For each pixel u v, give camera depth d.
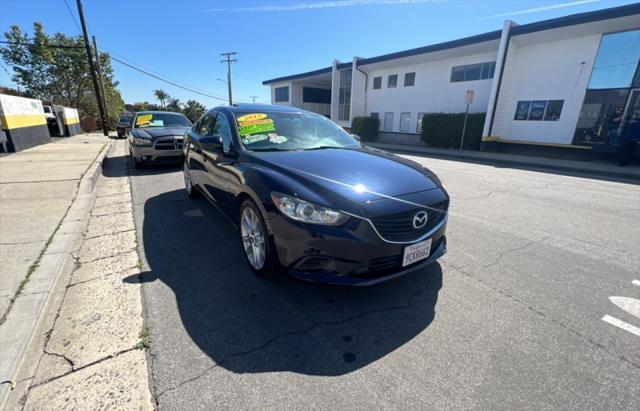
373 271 2.36
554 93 14.49
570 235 4.18
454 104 18.97
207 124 4.66
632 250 3.73
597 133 13.39
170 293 2.62
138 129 8.14
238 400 1.67
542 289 2.82
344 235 2.23
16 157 9.02
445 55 18.19
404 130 22.20
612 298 2.71
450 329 2.27
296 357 1.98
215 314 2.37
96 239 3.67
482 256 3.47
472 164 11.73
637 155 11.27
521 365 1.95
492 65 16.94
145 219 4.36
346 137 4.10
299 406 1.64
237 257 3.28
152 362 1.90
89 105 32.09
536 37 14.09
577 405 1.68
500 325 2.32
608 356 2.04
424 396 1.72
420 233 2.51
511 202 5.86
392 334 2.21
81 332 2.13
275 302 2.54
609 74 12.90
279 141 3.51
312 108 35.28
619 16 11.07
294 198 2.35
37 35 28.17
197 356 1.96
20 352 1.87
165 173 7.62
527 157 14.24
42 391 1.68
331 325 2.29
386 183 2.57
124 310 2.38
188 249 3.45
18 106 10.88
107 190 5.96
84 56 29.39
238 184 3.01
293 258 2.38
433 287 2.81
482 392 1.75
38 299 2.35
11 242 3.31
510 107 16.08
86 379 1.76
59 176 6.40
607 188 7.59
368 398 1.70
